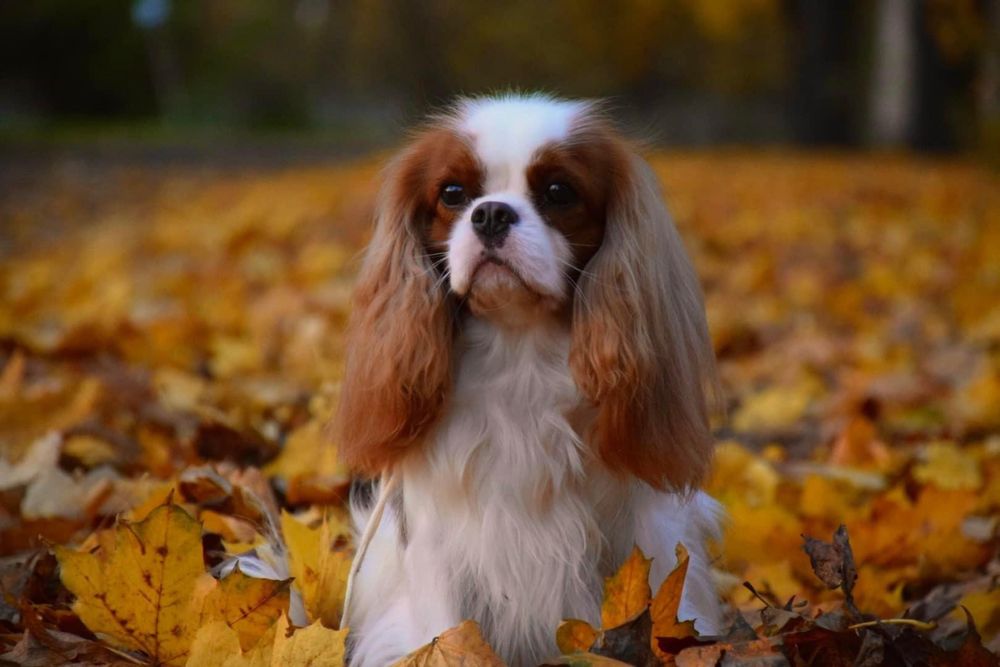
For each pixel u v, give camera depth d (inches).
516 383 122.0
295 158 1240.2
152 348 255.0
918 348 293.3
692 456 123.8
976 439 214.1
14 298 330.3
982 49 932.6
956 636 128.7
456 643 107.4
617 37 1876.2
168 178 920.9
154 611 112.7
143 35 1660.9
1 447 182.9
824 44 1475.1
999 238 432.1
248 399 216.2
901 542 152.1
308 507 165.0
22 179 847.1
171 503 110.4
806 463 197.2
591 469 121.0
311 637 106.7
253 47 1989.4
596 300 122.3
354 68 2108.8
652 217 128.3
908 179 760.3
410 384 121.8
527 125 127.7
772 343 298.8
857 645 110.3
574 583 119.3
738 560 151.9
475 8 1956.2
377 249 132.5
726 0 1472.7
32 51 1531.7
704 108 2388.0
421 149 134.3
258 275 390.0
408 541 125.1
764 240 494.6
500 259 120.0
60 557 111.4
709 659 103.1
